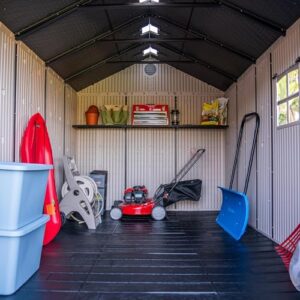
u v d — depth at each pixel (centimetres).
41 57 485
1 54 358
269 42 434
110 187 705
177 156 709
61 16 397
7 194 259
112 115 693
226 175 693
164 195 626
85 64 592
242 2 374
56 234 440
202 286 282
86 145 708
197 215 645
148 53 667
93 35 497
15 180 258
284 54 395
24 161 396
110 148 709
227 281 294
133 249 398
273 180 429
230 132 662
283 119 399
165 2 421
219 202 704
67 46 492
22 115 414
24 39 409
